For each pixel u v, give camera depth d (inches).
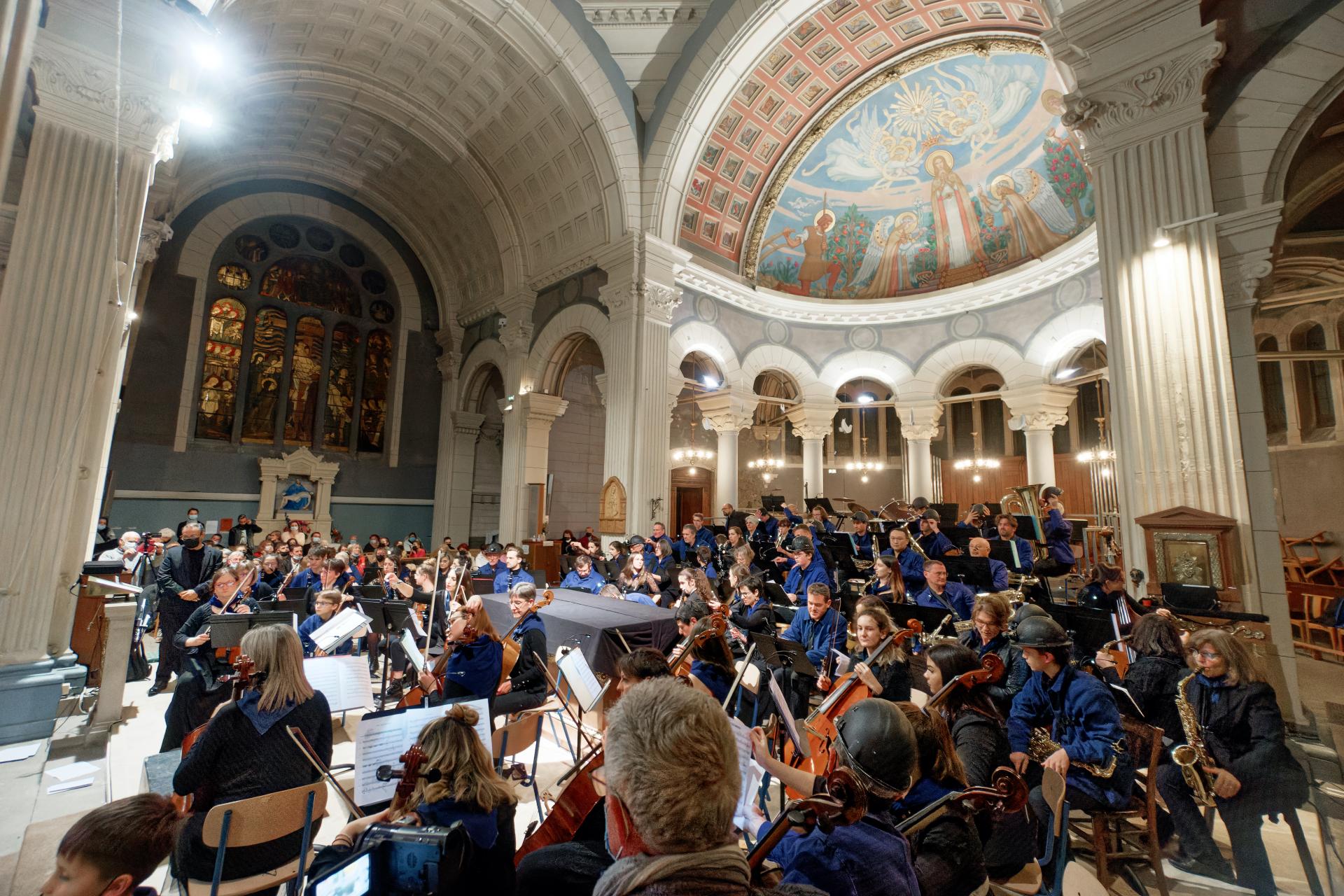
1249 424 228.2
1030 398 577.3
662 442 532.7
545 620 238.5
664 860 42.1
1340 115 232.1
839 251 678.5
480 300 732.0
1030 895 97.8
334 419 724.0
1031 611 144.3
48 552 220.4
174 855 103.5
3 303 219.3
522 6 483.5
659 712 46.4
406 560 573.6
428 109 588.4
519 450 637.3
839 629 219.1
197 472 625.6
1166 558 231.9
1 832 150.8
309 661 159.5
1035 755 126.6
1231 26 245.4
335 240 744.3
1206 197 236.1
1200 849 130.7
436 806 81.7
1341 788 160.2
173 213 568.4
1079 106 265.4
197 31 257.4
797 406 681.0
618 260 544.4
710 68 501.7
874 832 63.8
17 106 61.9
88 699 241.4
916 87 547.5
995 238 603.8
